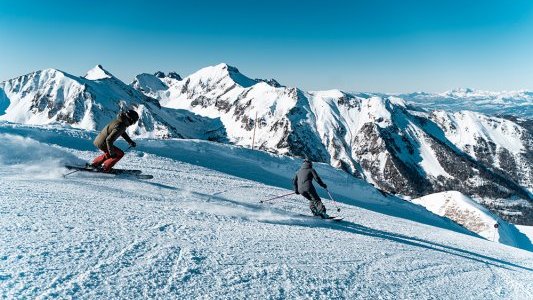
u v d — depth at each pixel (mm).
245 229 8125
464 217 53812
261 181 25266
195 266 5320
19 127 21531
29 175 9992
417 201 65562
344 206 19328
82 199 7969
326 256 7305
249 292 4891
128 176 12297
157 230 6648
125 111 11641
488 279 8891
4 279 3998
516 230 57656
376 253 8562
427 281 7414
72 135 23672
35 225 5711
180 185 13789
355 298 5586
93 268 4637
